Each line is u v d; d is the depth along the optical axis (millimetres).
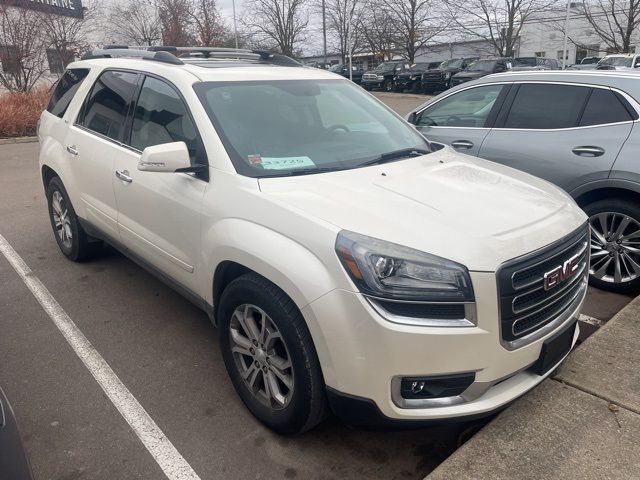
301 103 3664
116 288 4742
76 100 4809
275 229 2650
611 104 4496
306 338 2523
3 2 18031
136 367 3568
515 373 2543
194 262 3252
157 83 3764
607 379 3107
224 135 3176
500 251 2422
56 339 3918
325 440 2896
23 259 5453
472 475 2455
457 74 25938
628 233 4465
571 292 2832
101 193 4258
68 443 2875
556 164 4656
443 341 2297
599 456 2549
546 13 36688
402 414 2391
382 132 3820
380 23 40594
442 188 2971
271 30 45594
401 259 2348
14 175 9719
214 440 2896
